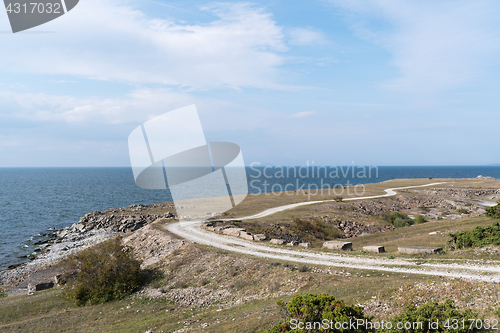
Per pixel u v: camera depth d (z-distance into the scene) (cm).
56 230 5556
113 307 1973
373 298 1280
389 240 3148
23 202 9188
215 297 1886
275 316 1189
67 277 2592
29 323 1753
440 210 6003
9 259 3809
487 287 1238
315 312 930
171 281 2308
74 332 1572
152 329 1466
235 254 2477
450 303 955
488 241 2059
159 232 3384
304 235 3938
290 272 1928
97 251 2473
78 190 12900
